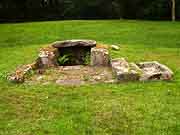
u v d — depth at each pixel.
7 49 18.02
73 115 7.55
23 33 23.59
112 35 22.64
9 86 10.05
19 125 7.12
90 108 7.94
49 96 8.98
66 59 13.81
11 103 8.48
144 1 41.62
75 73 11.56
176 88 9.53
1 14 38.66
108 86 9.77
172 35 23.09
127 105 8.12
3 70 12.27
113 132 6.67
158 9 41.00
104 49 13.49
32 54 15.48
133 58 14.17
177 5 40.72
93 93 9.16
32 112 7.84
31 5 40.06
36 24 27.19
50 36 22.50
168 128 6.79
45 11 41.09
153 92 9.13
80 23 27.38
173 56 15.39
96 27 25.44
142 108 7.87
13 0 39.09
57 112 7.78
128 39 21.48
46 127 6.95
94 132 6.67
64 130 6.77
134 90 9.33
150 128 6.81
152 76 10.30
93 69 12.18
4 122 7.31
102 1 42.34
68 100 8.62
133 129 6.78
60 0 41.81
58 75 11.30
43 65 12.52
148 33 23.64
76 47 14.34
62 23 27.27
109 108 7.92
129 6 42.03
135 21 30.91
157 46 19.30
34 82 10.46
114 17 42.75
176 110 7.76
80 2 42.25
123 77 10.27
